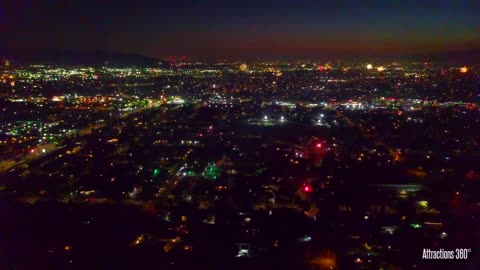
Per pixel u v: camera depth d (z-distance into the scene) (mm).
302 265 61219
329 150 125188
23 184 95875
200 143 137625
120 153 125312
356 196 86312
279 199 86438
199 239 69188
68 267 60312
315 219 76938
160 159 117250
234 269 60094
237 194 89188
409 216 75875
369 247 65375
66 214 78625
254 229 72562
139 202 87000
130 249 65812
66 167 109375
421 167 104625
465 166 104312
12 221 75125
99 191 91812
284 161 112750
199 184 96188
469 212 76500
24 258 62812
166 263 61625
